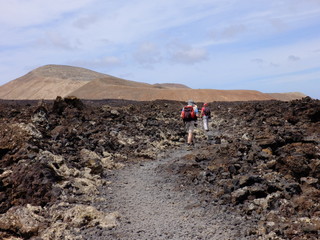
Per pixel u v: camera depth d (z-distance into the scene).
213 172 8.69
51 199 6.80
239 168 8.58
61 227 5.64
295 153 8.66
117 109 18.67
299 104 17.86
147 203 7.04
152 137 14.12
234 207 6.51
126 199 7.32
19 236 5.45
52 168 7.62
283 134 11.55
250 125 16.42
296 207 6.07
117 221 6.02
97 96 122.81
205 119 16.58
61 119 13.69
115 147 12.02
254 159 9.11
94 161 9.16
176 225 5.85
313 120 15.87
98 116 15.65
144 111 20.06
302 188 6.94
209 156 10.03
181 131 15.57
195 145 13.55
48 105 16.59
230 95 106.75
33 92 195.88
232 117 19.77
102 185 8.27
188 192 7.66
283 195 6.57
